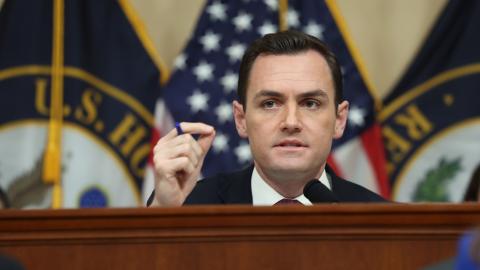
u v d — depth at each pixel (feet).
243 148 36.65
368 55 40.96
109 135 37.01
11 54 36.88
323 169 20.06
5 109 36.65
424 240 14.08
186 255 14.06
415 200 37.60
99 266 14.05
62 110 36.78
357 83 37.14
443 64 38.09
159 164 18.38
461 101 37.60
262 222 14.02
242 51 37.40
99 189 36.88
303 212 13.99
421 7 40.98
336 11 37.76
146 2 40.57
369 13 41.22
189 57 37.40
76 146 36.81
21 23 37.01
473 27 37.76
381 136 37.83
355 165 36.86
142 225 14.10
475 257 7.97
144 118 37.19
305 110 19.13
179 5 40.68
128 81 37.27
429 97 37.99
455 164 37.45
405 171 37.78
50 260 14.03
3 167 36.68
